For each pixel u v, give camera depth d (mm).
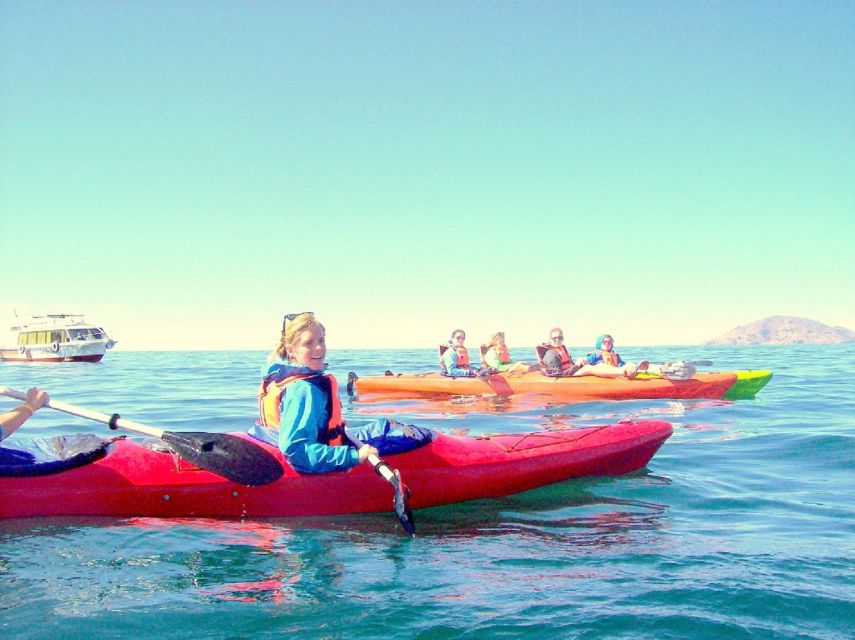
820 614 2768
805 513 4438
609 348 12344
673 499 4805
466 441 5012
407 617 2740
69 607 2834
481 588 3061
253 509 4207
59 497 3988
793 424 8445
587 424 8633
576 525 4156
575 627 2646
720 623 2680
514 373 12508
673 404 10625
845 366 23844
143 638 2561
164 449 4379
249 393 13547
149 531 3867
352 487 4355
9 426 3816
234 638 2561
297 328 4152
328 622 2699
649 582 3117
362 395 12469
